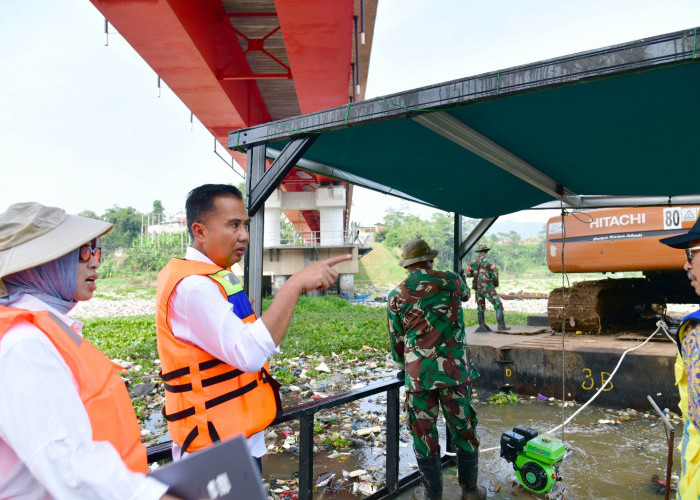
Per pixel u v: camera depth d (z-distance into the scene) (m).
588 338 7.86
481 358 7.64
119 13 8.64
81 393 1.17
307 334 12.95
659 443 5.26
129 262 68.25
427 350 3.55
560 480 4.12
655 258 7.66
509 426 5.91
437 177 4.43
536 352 7.20
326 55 10.87
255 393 1.98
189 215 2.07
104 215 95.50
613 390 6.59
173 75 11.86
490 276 9.68
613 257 8.01
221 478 1.07
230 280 1.97
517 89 2.35
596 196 5.64
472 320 15.75
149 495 1.06
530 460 3.91
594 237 8.20
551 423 6.00
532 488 3.90
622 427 5.81
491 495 3.98
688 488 1.87
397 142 3.49
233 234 2.04
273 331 1.66
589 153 3.69
